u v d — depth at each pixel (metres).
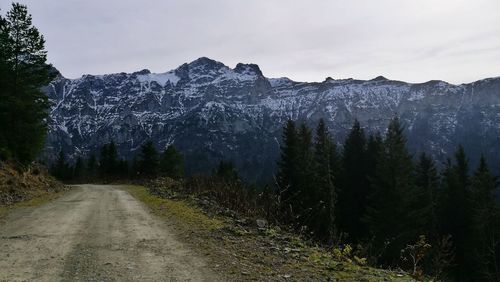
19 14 43.47
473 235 40.47
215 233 12.92
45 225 14.87
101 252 10.13
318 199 42.59
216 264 8.89
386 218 37.19
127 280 7.60
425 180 57.28
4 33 42.38
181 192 29.64
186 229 13.78
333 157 54.06
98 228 14.15
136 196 30.98
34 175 40.84
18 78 43.44
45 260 9.22
